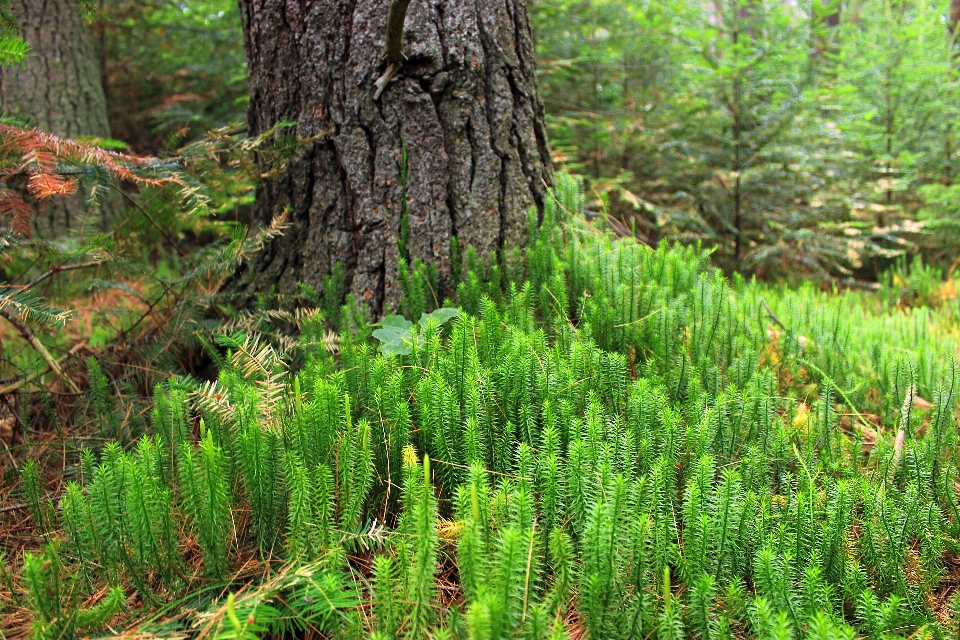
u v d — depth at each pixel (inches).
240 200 156.8
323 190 106.7
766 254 197.8
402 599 50.1
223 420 70.7
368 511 65.7
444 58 103.5
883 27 275.4
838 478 71.0
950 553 66.1
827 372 94.5
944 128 248.5
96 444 87.2
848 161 239.0
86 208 197.3
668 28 237.5
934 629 52.5
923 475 70.0
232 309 104.1
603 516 49.5
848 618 57.2
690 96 218.5
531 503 53.8
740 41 216.4
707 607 50.4
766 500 61.5
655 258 106.0
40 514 68.1
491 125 106.6
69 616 51.3
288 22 106.6
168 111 288.8
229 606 42.9
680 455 68.5
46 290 112.4
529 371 73.0
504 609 45.9
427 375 72.1
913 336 119.9
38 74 215.6
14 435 92.0
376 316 103.9
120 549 56.4
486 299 86.3
